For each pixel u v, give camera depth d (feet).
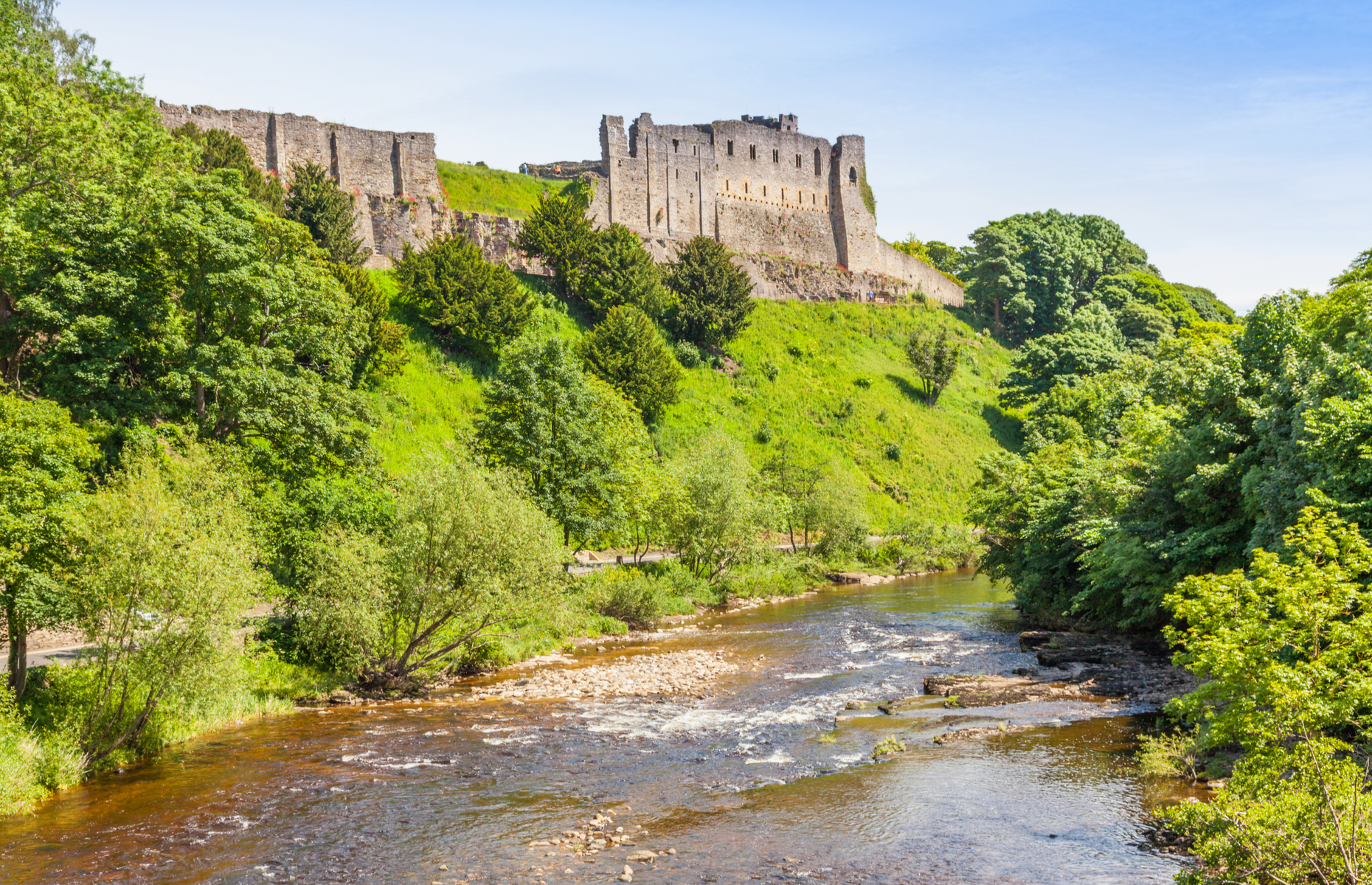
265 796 50.83
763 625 123.24
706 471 156.66
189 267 95.04
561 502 130.11
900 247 476.13
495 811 47.85
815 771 54.08
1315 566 35.27
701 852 41.32
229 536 64.59
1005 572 134.31
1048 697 71.92
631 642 111.45
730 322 277.44
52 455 57.88
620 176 299.58
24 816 47.70
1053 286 379.14
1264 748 33.88
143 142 104.27
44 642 83.51
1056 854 39.93
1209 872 31.91
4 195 88.69
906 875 38.11
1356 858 27.86
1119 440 122.93
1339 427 54.70
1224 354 80.94
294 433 98.73
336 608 78.59
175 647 56.70
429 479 83.76
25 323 82.28
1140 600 92.89
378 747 61.57
